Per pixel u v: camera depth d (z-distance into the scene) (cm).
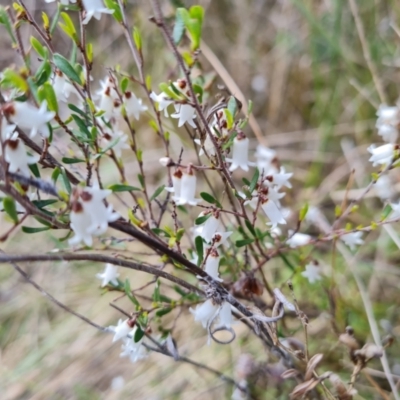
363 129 45
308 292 35
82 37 25
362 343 34
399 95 44
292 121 50
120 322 26
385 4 47
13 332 42
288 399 32
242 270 28
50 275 44
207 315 25
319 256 37
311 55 49
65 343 40
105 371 38
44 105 21
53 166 24
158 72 51
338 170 44
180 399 36
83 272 44
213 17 55
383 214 27
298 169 46
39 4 50
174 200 25
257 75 52
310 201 42
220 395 35
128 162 48
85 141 24
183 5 32
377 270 38
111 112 27
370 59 40
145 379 37
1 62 50
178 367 37
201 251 24
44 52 22
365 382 33
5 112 20
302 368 29
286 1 51
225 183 26
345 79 47
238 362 32
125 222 23
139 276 41
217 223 24
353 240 30
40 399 38
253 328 28
